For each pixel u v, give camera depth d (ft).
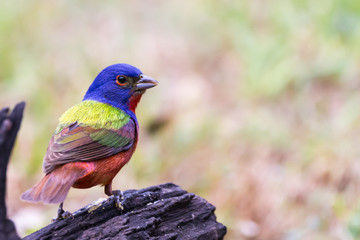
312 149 40.52
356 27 49.24
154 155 46.06
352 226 34.94
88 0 66.13
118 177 45.01
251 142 43.45
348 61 46.65
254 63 49.24
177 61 54.39
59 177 22.61
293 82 46.65
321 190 37.73
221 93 49.16
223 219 38.88
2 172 19.34
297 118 44.01
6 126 19.03
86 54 57.11
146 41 57.47
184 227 24.80
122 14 62.59
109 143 24.71
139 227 23.43
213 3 59.88
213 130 45.75
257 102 46.65
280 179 39.63
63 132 24.41
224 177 41.88
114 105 27.09
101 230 23.27
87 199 43.04
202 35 56.80
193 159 44.47
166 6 62.34
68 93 53.06
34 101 52.80
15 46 60.75
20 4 65.36
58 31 61.93
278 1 55.47
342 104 43.57
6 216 19.69
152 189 25.82
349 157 38.55
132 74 27.45
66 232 23.22
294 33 51.16
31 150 48.37
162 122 48.70
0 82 57.82
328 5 51.88
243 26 54.90
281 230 36.99
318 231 35.76
